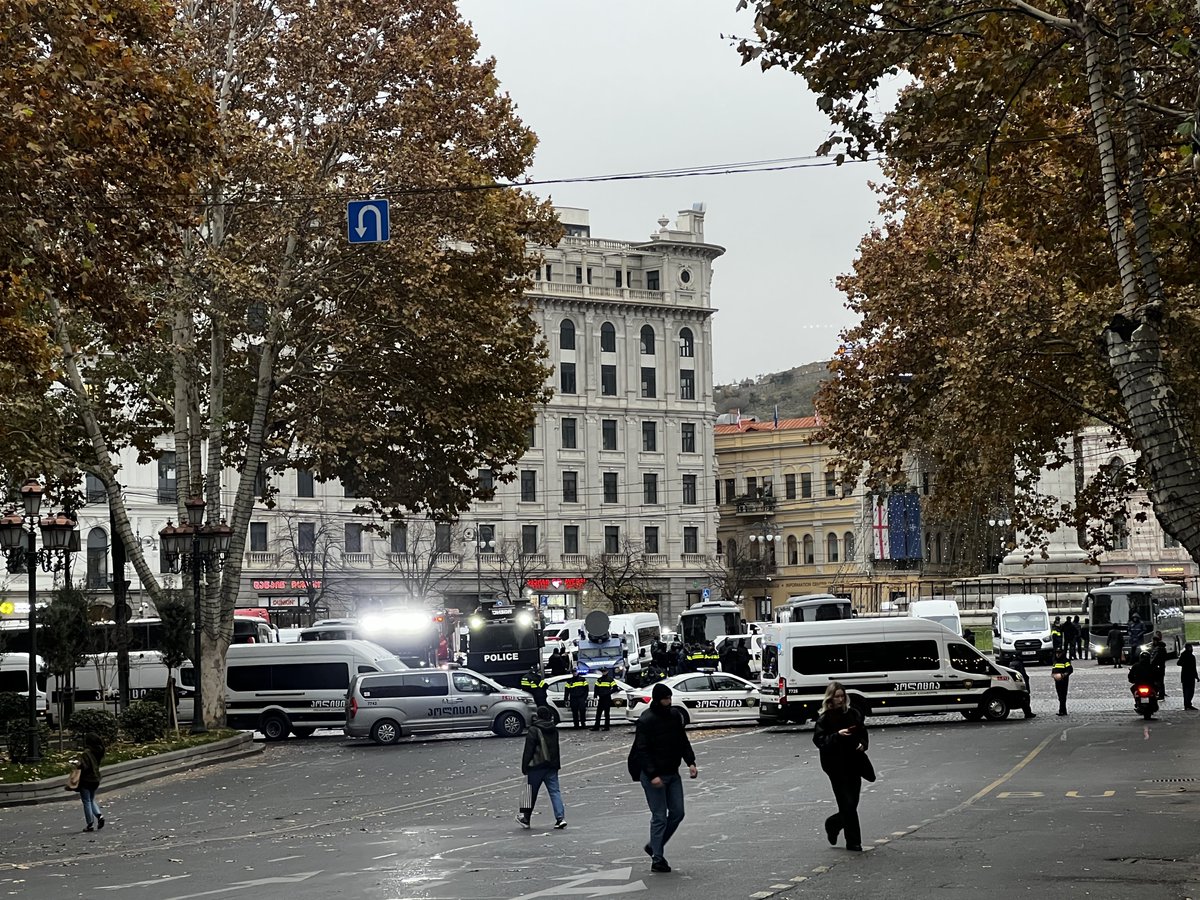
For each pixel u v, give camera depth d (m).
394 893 16.14
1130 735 34.62
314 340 47.84
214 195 45.66
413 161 44.22
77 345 46.97
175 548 43.88
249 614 87.56
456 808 26.50
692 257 118.62
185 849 22.12
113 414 61.44
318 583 99.81
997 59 23.89
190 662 50.66
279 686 49.28
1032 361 37.69
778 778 29.03
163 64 26.83
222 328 46.81
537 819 23.95
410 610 72.69
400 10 46.66
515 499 110.06
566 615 111.19
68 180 25.92
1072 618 74.75
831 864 16.95
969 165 26.09
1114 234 19.25
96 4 24.27
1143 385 17.08
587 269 114.81
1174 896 14.25
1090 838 18.45
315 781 33.72
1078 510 42.41
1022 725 39.34
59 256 26.23
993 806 22.34
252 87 47.53
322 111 46.34
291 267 46.78
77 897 17.16
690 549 117.12
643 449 115.88
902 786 25.88
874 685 41.75
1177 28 24.05
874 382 42.47
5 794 31.28
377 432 47.84
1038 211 30.98
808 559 123.44
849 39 23.20
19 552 39.09
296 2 46.84
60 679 50.94
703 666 66.94
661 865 16.98
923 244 41.41
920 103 24.27
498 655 61.88
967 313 39.06
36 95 23.72
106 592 88.56
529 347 49.38
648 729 17.11
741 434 128.00
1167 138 26.52
